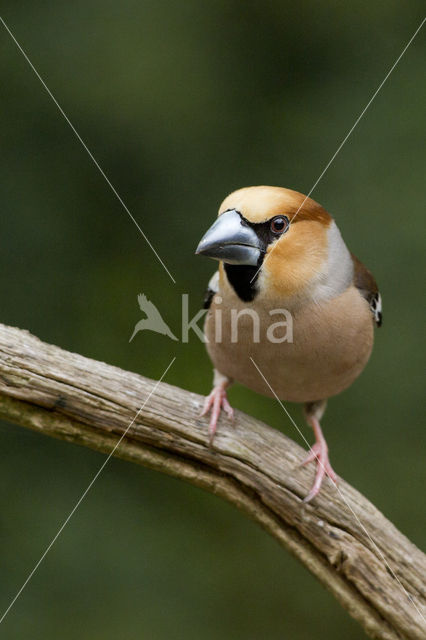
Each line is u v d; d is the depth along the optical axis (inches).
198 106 448.1
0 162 430.9
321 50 462.6
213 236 272.7
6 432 414.3
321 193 446.3
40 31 437.7
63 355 271.6
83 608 390.3
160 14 446.3
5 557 392.8
